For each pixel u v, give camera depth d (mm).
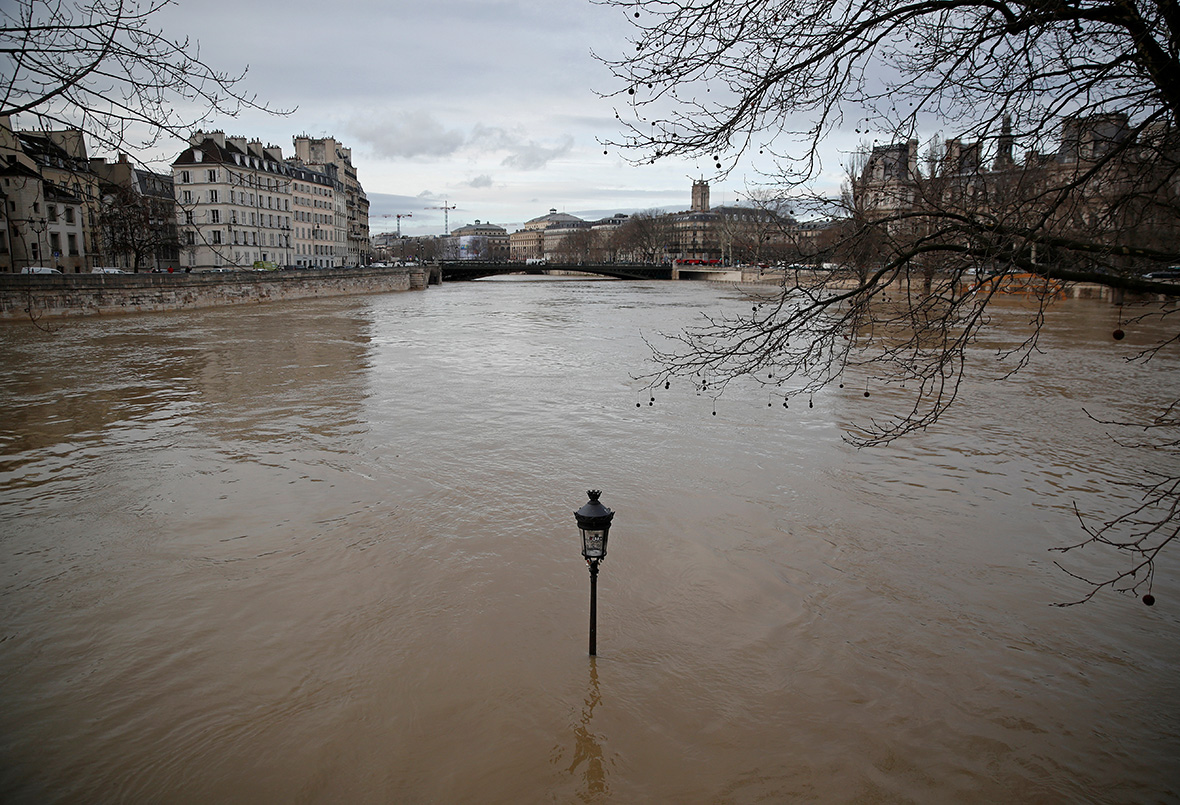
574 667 8078
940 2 4785
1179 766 6562
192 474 14320
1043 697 7551
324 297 65875
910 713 7316
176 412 19219
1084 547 11016
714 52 5098
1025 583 9969
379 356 28969
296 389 22156
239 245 74875
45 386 22469
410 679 7879
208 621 9023
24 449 15938
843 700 7523
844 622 8984
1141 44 4473
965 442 16219
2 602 9477
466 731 7090
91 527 11820
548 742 6930
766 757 6723
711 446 16016
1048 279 4797
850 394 21031
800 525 11828
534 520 12031
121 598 9586
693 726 7145
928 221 5445
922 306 5195
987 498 12953
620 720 7234
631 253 156750
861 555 10781
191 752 6832
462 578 10078
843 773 6523
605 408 19609
